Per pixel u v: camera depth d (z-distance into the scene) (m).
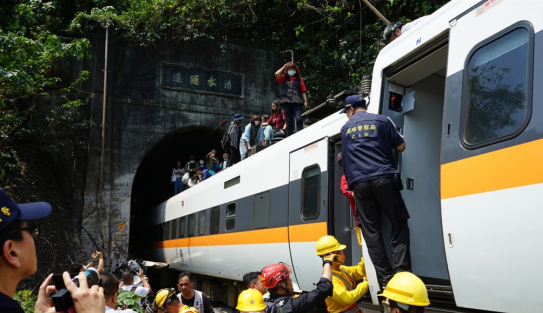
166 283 16.36
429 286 4.00
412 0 15.14
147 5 16.23
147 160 22.77
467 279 3.49
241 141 12.52
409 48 4.44
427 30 4.24
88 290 1.73
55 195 14.45
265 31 18.91
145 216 21.78
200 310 5.46
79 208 14.81
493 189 3.29
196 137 20.41
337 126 6.20
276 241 7.74
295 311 3.50
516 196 3.10
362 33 16.53
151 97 16.14
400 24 5.08
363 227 4.10
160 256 17.67
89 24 15.66
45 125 14.80
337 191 6.29
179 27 16.56
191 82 16.67
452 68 3.87
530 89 3.13
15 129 13.43
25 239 1.73
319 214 6.41
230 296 11.23
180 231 14.55
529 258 2.98
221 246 10.54
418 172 4.67
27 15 15.73
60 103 14.98
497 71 3.42
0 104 10.71
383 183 3.91
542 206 2.91
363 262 4.95
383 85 4.79
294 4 18.09
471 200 3.47
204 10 17.11
